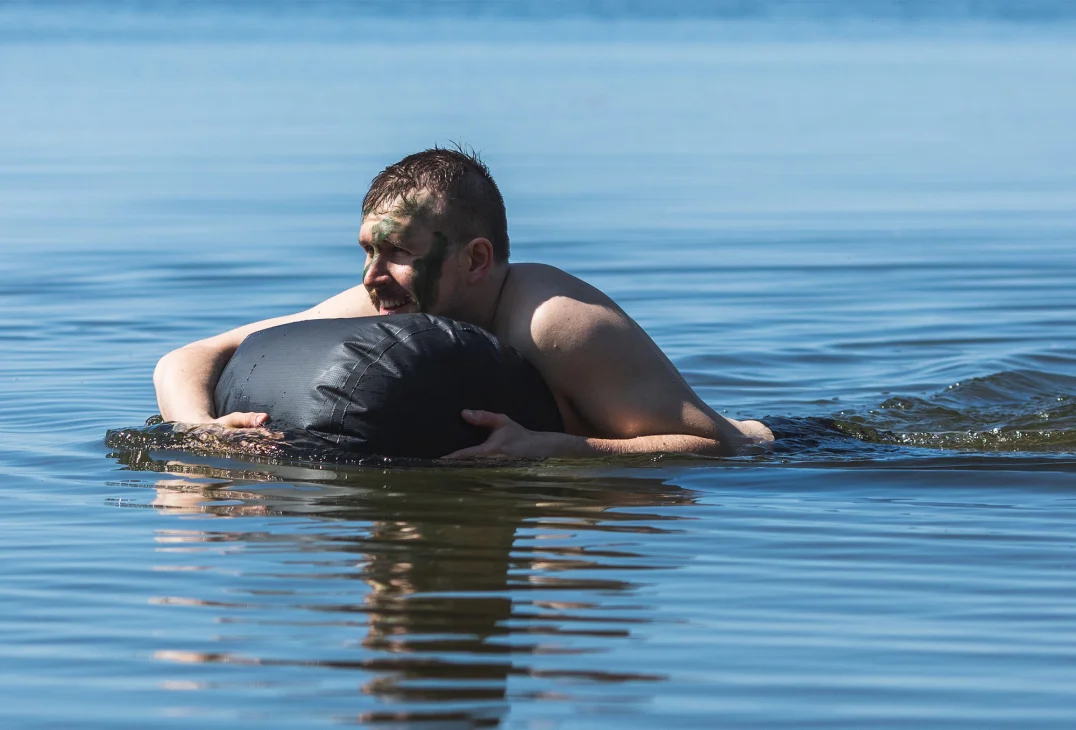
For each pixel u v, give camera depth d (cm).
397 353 1638
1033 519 1467
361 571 1260
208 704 985
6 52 13700
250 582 1230
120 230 4216
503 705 980
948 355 2636
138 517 1443
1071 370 2505
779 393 2323
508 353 1686
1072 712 989
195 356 1825
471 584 1225
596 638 1106
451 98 8694
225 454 1677
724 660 1069
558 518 1441
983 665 1070
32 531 1395
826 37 17950
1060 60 12731
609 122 7388
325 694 998
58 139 6662
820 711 984
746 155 6116
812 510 1496
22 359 2533
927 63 12412
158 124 7275
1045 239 4028
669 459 1702
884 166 5747
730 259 3725
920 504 1529
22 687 1020
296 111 7862
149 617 1151
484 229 1720
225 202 4781
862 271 3550
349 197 4884
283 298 3212
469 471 1623
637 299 3203
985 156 6081
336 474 1603
